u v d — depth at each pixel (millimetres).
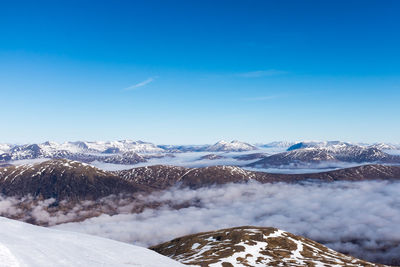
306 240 168500
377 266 130125
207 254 138750
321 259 131750
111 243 43312
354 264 128000
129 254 38281
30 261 25312
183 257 141125
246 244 149750
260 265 115812
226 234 174250
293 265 116125
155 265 35531
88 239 42906
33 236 36688
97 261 31125
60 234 42375
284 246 150250
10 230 38500
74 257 30406
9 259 24125
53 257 28422
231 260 122375
